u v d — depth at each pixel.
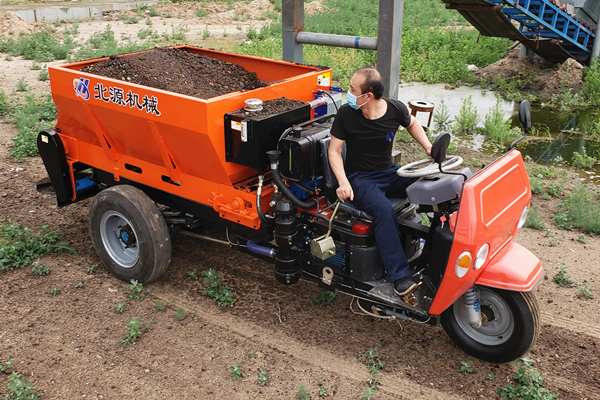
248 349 4.29
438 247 3.74
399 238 4.05
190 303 4.91
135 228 4.79
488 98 13.07
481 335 4.22
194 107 4.09
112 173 5.43
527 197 4.11
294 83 4.99
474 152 9.12
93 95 4.85
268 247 4.68
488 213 3.62
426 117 11.25
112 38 18.50
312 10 28.12
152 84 4.83
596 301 5.00
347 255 4.21
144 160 5.03
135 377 3.97
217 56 6.49
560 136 10.29
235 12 26.70
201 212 4.80
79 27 22.91
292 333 4.52
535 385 3.90
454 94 13.36
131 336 4.36
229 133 4.22
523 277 3.79
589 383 3.99
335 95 5.31
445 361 4.23
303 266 4.52
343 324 4.65
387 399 3.81
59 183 5.68
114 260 5.16
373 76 3.77
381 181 4.15
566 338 4.49
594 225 6.32
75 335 4.41
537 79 14.27
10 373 3.98
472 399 3.83
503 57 16.45
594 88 12.66
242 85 5.30
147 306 4.84
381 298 4.02
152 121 4.45
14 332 4.42
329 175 4.14
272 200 4.30
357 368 4.12
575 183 7.88
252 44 17.62
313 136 4.12
